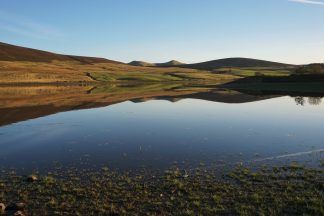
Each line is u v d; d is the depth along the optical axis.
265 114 51.81
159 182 21.36
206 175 22.56
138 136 35.97
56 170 24.19
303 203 17.50
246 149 29.72
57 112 54.97
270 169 23.56
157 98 80.81
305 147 30.03
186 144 31.95
